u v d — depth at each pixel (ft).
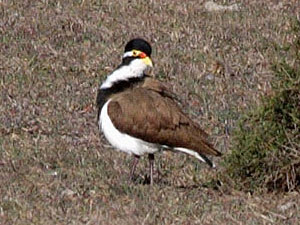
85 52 67.51
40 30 70.38
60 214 41.14
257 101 59.67
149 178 47.09
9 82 61.72
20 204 42.06
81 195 43.86
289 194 45.37
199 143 44.78
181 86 62.85
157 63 65.92
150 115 44.34
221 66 66.13
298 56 45.57
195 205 42.73
